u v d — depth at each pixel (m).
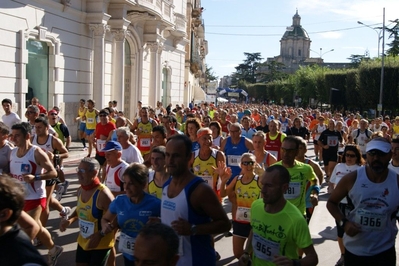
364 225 4.12
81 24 18.80
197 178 3.58
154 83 26.03
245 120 11.11
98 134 10.44
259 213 3.80
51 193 6.79
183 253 3.49
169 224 3.57
